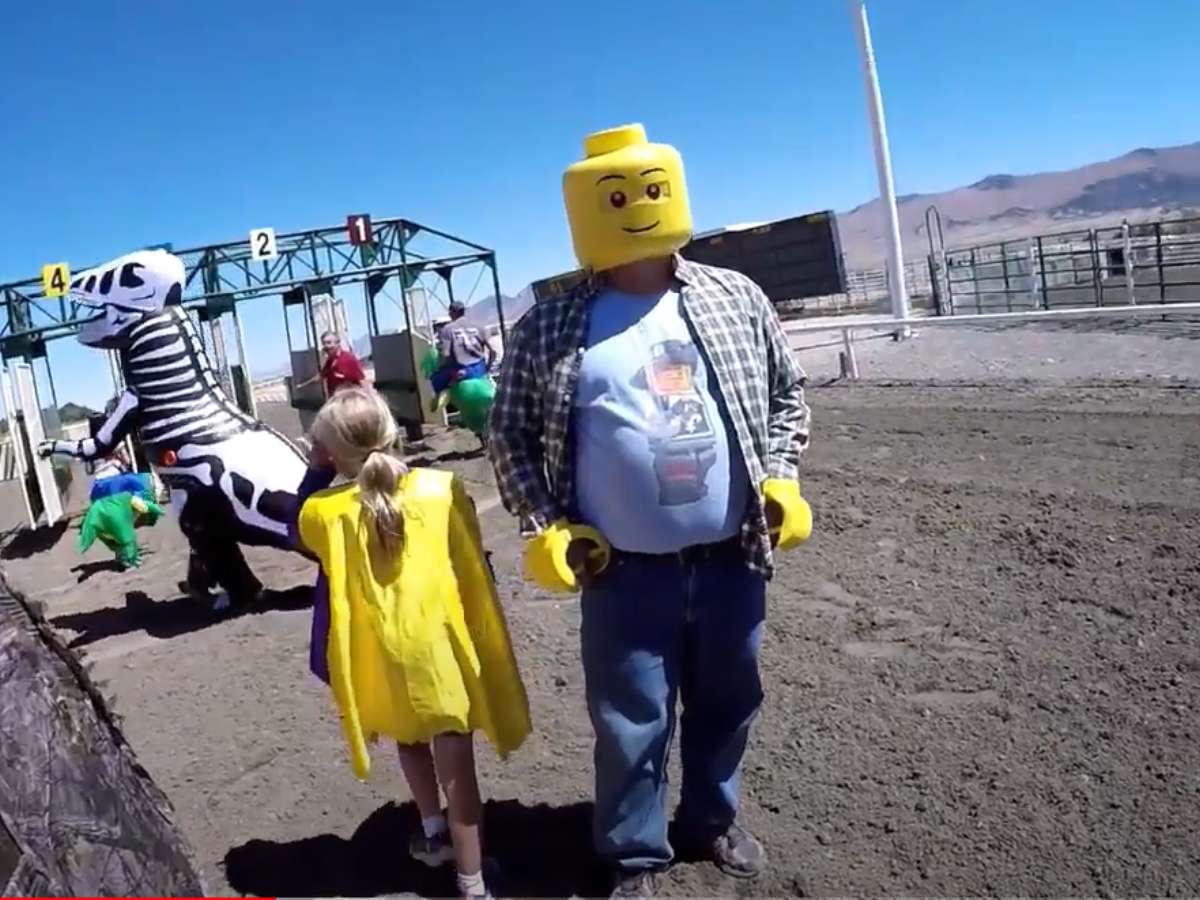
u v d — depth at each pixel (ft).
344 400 10.28
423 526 10.10
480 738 14.57
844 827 11.58
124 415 23.89
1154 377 37.60
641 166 9.06
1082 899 10.09
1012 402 35.88
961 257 92.12
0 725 6.59
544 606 19.71
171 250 57.98
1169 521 20.15
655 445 9.25
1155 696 13.57
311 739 15.30
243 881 11.63
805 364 58.75
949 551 20.21
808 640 16.74
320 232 61.82
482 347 40.63
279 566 28.48
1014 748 12.77
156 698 17.99
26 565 39.96
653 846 10.30
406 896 11.04
